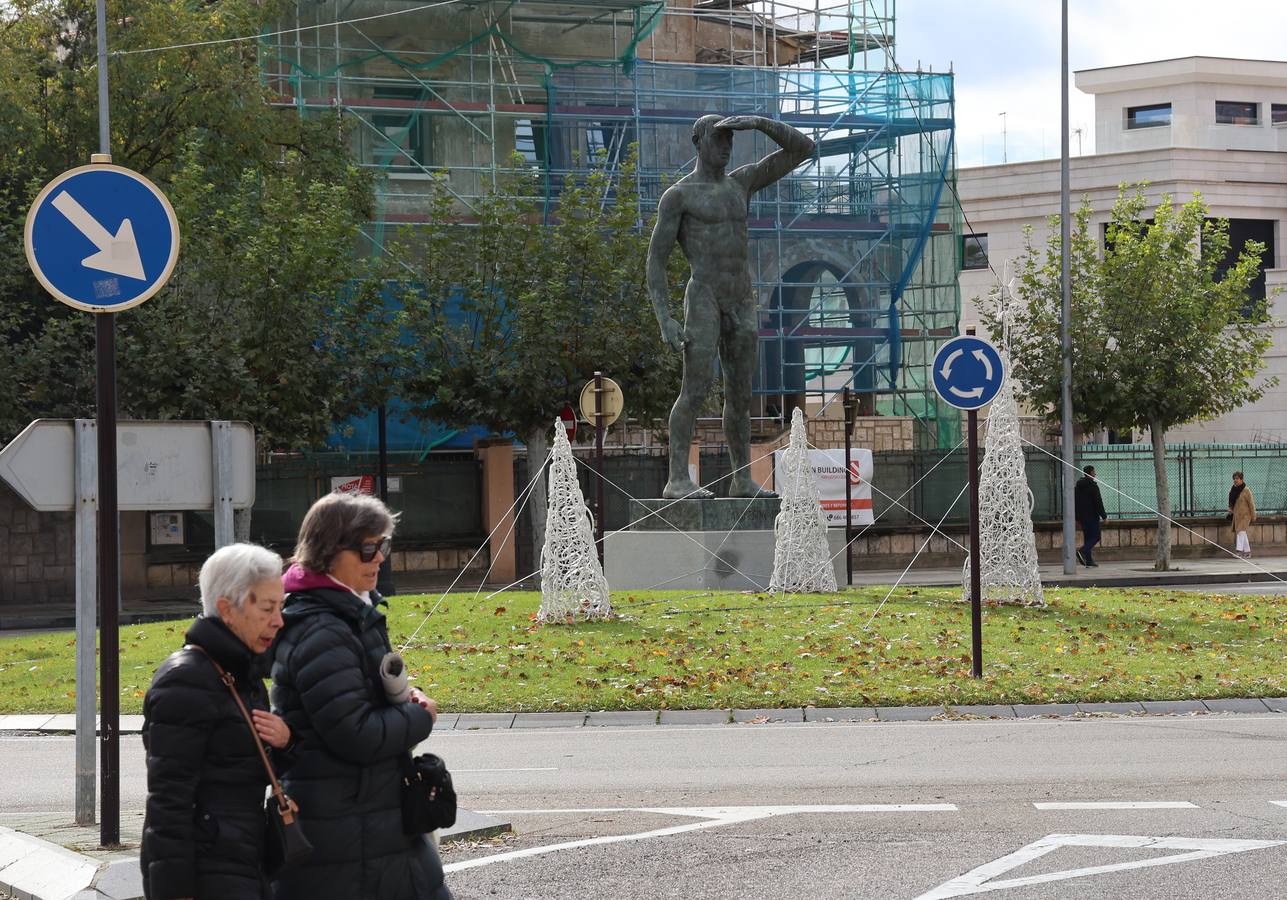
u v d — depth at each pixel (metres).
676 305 32.88
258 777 4.39
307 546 4.62
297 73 39.03
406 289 32.88
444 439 37.94
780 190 43.09
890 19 47.62
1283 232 59.81
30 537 30.34
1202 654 15.51
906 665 14.93
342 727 4.38
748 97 42.81
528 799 9.66
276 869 4.38
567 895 7.11
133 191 7.86
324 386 30.16
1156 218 34.31
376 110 39.78
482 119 40.84
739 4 51.41
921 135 43.22
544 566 17.61
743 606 18.33
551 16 42.28
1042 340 34.19
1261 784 9.77
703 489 21.44
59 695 14.89
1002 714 13.23
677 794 9.76
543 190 41.00
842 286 43.25
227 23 32.84
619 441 40.81
